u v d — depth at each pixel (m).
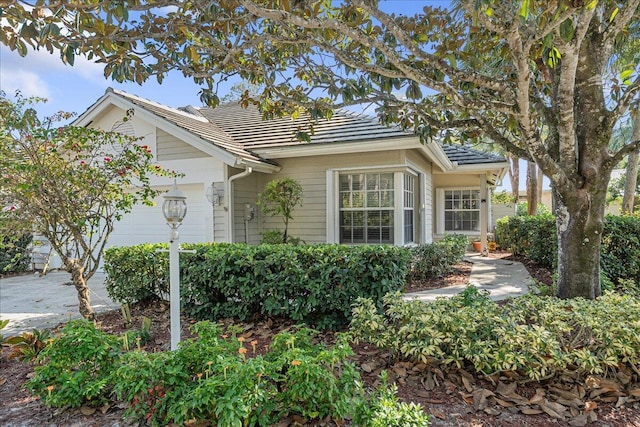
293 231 8.84
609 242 6.59
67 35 3.17
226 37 3.82
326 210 8.54
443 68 3.85
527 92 3.67
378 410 2.31
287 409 2.48
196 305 5.26
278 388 2.68
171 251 3.55
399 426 2.21
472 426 2.60
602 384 3.03
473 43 3.96
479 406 2.83
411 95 4.18
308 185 8.72
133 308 5.86
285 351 2.80
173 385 2.55
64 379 2.77
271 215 8.99
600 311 3.43
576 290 4.55
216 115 11.75
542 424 2.64
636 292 4.83
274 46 4.43
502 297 6.09
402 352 3.42
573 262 4.59
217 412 2.19
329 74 4.56
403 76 3.91
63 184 4.78
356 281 4.44
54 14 2.80
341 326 4.58
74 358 2.85
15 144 4.58
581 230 4.54
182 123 8.55
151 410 2.49
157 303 5.99
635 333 3.06
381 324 3.67
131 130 8.91
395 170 8.06
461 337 3.23
